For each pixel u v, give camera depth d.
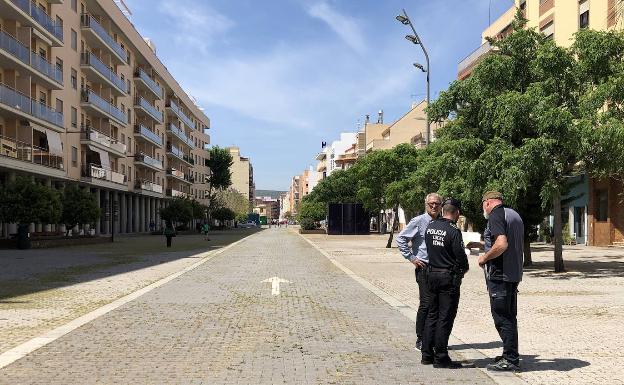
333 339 7.50
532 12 36.09
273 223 186.88
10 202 28.98
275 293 12.27
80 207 35.47
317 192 79.50
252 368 5.98
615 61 16.08
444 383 5.45
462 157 16.58
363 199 32.38
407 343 7.27
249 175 182.38
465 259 6.08
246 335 7.73
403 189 28.52
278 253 27.20
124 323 8.61
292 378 5.59
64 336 7.62
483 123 16.53
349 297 11.72
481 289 12.97
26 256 24.34
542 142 14.48
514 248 5.91
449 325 6.05
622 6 18.58
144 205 69.50
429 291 6.16
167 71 77.50
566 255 23.66
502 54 17.27
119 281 14.59
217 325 8.46
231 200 121.62
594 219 31.05
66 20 44.53
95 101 48.94
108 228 55.72
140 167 66.38
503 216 5.89
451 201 6.37
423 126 77.12
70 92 45.38
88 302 10.80
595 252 25.56
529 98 14.85
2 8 33.53
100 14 52.69
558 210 16.70
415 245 6.74
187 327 8.30
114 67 57.12
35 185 29.91
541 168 14.88
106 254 26.05
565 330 8.13
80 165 47.22
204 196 107.31
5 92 32.72
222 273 16.94
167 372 5.81
